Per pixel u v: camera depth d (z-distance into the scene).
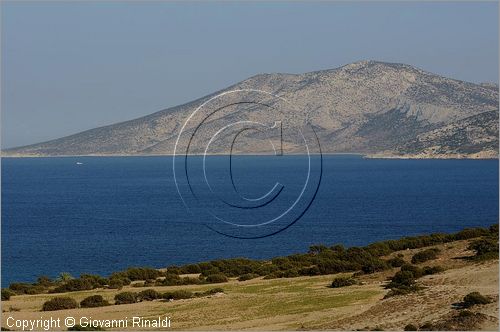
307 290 75.56
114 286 84.62
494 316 53.28
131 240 146.75
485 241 88.44
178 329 57.69
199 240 145.12
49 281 92.12
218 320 60.88
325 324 56.88
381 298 66.94
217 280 87.50
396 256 96.00
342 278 77.75
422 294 64.69
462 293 62.31
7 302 74.56
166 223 174.75
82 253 130.50
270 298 71.19
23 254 129.75
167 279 87.75
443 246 96.75
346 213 191.75
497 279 67.19
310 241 140.00
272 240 142.25
